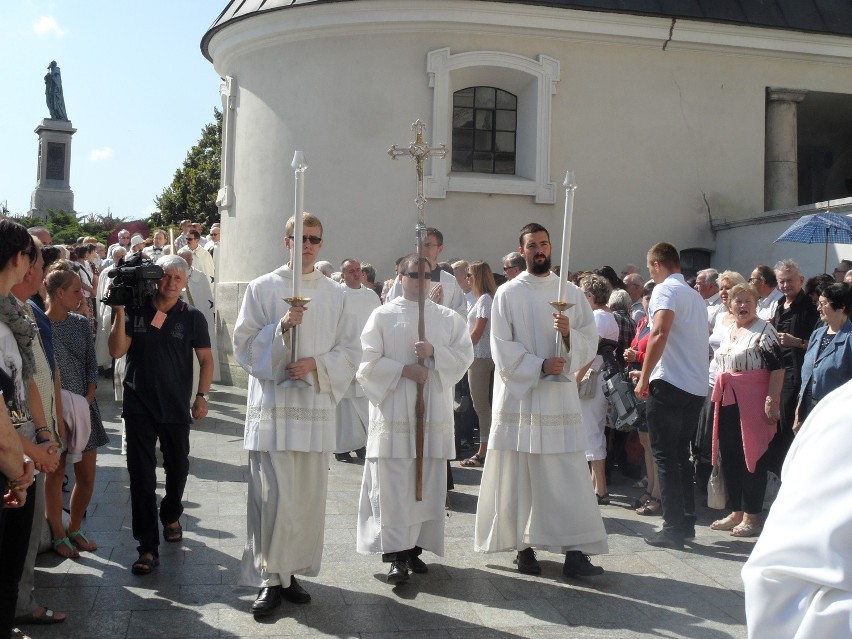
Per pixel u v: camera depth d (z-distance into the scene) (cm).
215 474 806
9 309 360
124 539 601
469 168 1338
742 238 1294
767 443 631
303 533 478
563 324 533
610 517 695
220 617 464
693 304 611
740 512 654
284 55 1323
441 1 1245
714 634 452
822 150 1741
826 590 143
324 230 1298
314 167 1300
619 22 1292
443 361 531
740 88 1359
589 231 1320
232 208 1422
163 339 555
